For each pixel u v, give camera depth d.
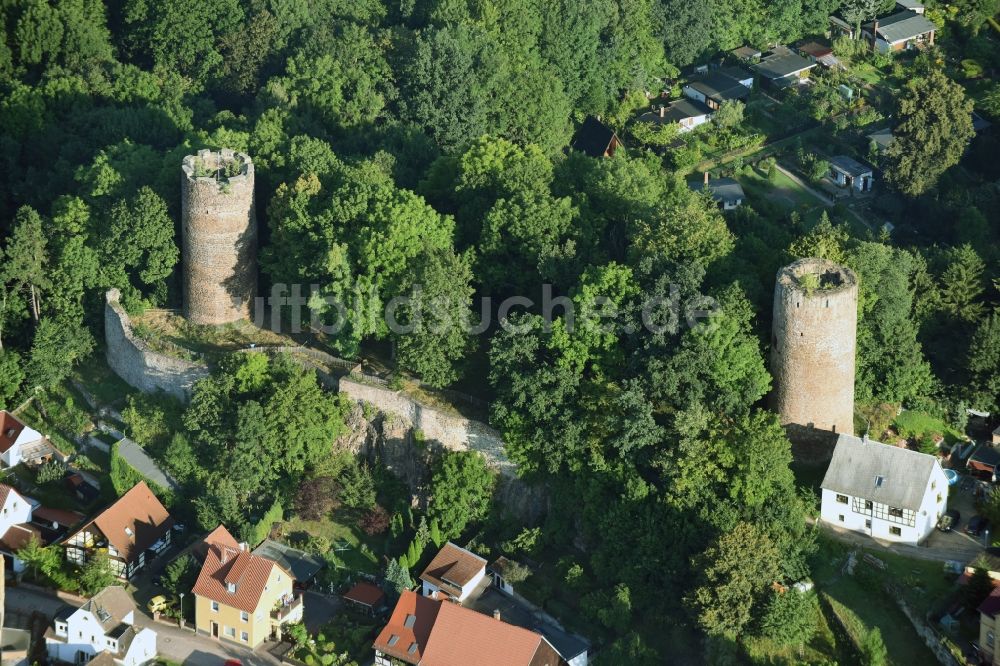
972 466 183.75
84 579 187.38
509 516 188.62
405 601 177.50
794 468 182.12
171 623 183.75
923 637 166.62
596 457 180.25
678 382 179.38
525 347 185.12
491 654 171.50
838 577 172.75
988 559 171.00
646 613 175.25
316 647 178.75
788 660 167.00
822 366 178.25
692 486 175.12
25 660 178.50
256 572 180.12
